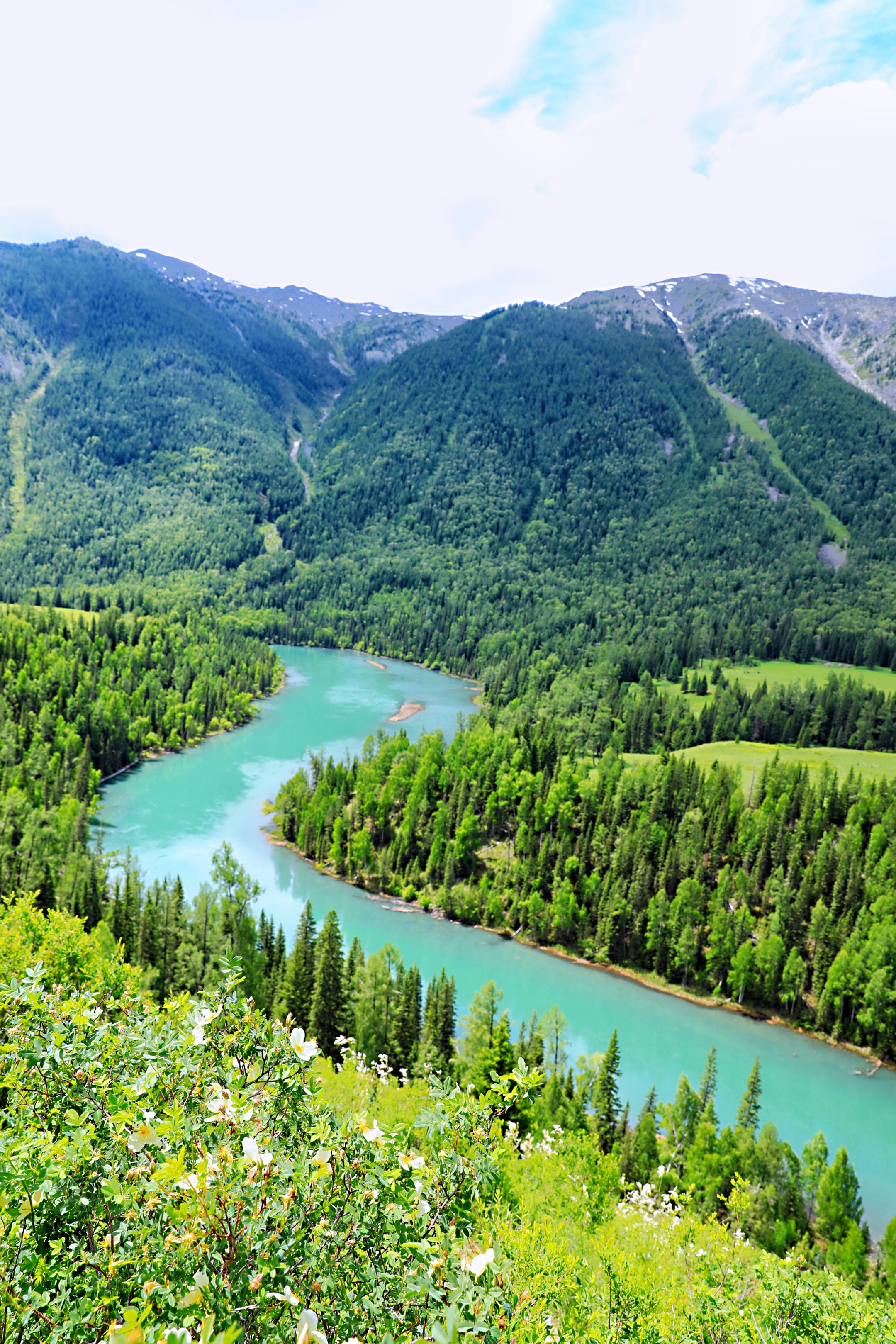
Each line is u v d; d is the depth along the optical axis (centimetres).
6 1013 983
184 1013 995
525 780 12238
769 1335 1121
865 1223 4944
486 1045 5847
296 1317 658
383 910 10475
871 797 11469
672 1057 7888
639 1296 1309
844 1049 8331
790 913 9606
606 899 10056
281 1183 731
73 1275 748
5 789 11662
